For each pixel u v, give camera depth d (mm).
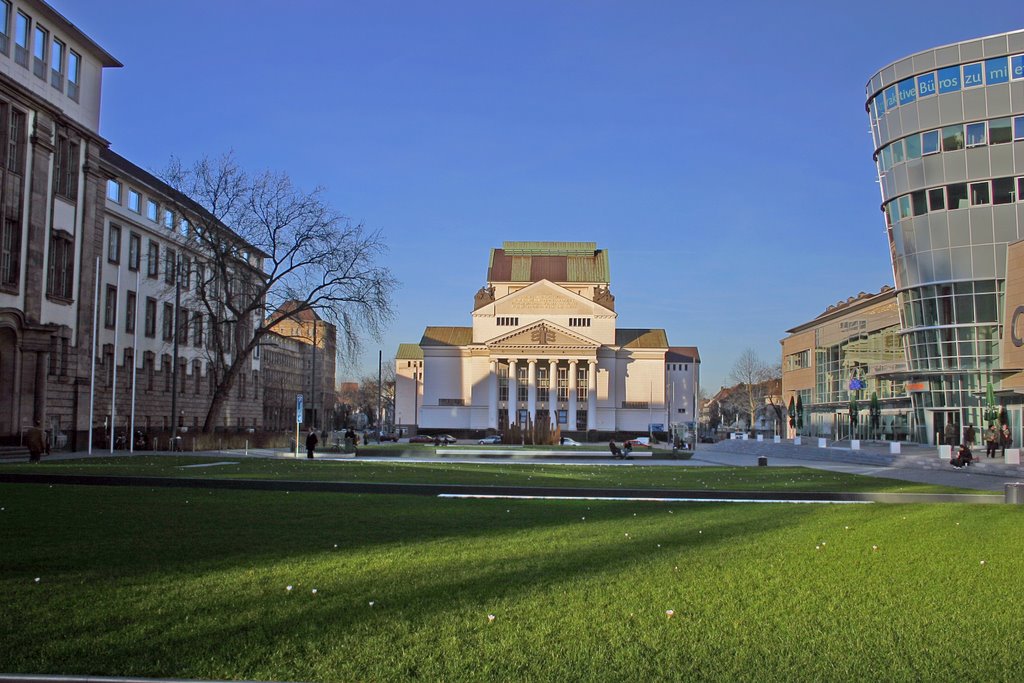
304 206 56938
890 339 73625
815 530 16734
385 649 7953
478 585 10773
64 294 48062
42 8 44688
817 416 97250
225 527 15711
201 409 76812
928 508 21500
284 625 8719
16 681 6926
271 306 57656
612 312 124188
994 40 57469
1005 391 52469
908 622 9219
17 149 43625
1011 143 57062
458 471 36000
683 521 18062
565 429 120438
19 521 15961
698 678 7301
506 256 132000
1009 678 7391
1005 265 57312
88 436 49406
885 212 65688
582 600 10023
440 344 126438
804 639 8508
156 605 9445
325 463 41406
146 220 66188
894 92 62406
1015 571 12258
